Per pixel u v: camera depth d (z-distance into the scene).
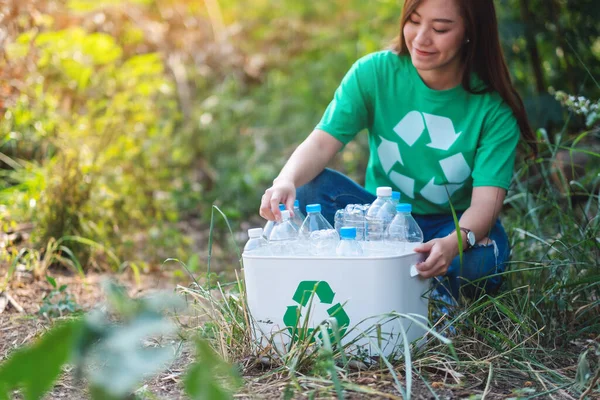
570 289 2.55
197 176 5.17
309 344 1.96
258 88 6.47
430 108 2.58
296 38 7.30
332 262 2.01
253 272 2.10
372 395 1.79
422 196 2.68
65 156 3.70
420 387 1.89
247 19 7.61
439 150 2.59
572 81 4.31
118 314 2.67
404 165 2.65
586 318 2.52
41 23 4.32
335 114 2.63
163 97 5.54
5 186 3.97
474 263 2.45
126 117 4.78
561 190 3.32
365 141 5.25
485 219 2.41
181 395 1.86
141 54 6.06
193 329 2.29
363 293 2.00
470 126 2.56
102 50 5.04
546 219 3.12
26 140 3.95
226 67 6.51
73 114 4.35
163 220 4.47
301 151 2.56
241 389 1.86
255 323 2.12
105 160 4.11
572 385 1.90
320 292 2.03
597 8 4.21
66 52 4.64
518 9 4.47
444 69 2.53
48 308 2.65
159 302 1.09
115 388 0.99
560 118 4.09
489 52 2.50
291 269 2.04
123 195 4.11
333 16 7.67
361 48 6.33
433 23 2.38
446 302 2.35
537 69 4.34
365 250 2.18
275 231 2.28
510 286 2.56
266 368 2.05
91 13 5.61
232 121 5.80
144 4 6.51
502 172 2.49
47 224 3.51
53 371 0.99
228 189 4.82
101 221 3.72
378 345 1.96
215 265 3.78
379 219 2.32
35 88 4.07
